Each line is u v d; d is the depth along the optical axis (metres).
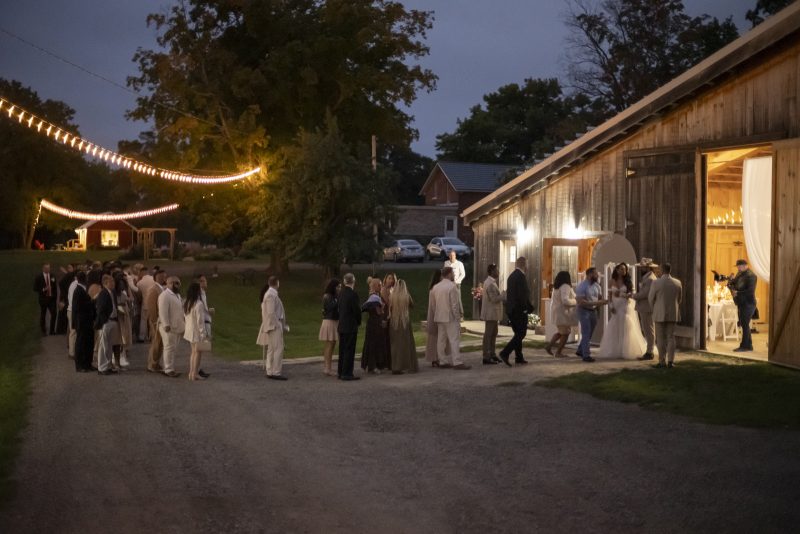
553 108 75.12
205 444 9.23
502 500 6.99
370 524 6.43
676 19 51.03
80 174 85.06
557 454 8.50
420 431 9.84
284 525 6.42
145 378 14.84
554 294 16.16
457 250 52.38
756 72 14.81
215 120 40.31
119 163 18.44
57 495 7.23
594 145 18.94
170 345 15.05
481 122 73.44
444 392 12.53
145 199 58.75
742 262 15.71
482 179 61.97
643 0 50.69
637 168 17.73
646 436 9.14
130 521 6.51
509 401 11.58
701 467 7.75
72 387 13.66
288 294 36.44
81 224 83.44
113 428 10.14
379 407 11.48
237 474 7.95
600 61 52.00
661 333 13.98
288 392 13.03
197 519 6.57
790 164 13.61
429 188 67.25
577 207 20.19
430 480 7.67
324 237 32.84
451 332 15.34
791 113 14.09
